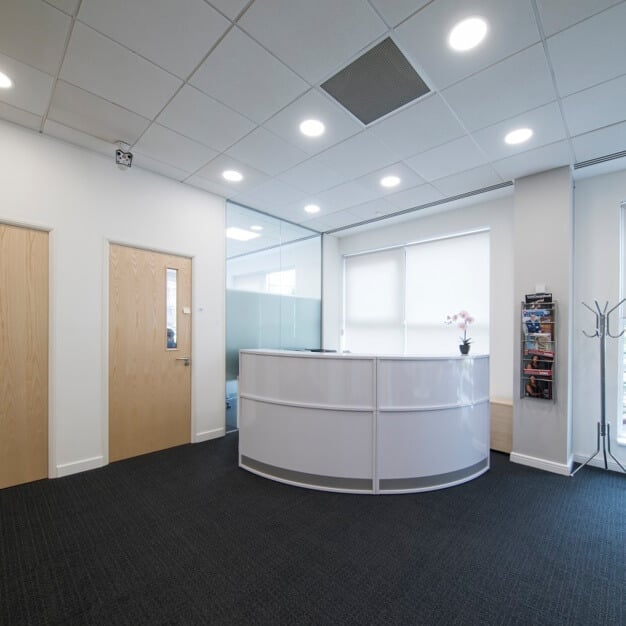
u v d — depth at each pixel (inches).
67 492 107.0
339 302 236.7
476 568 74.9
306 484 111.7
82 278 123.4
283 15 69.9
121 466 127.6
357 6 67.7
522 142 115.0
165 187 146.3
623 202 131.0
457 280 182.1
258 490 109.8
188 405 154.1
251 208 181.6
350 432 108.6
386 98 94.6
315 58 81.1
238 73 86.0
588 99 93.2
